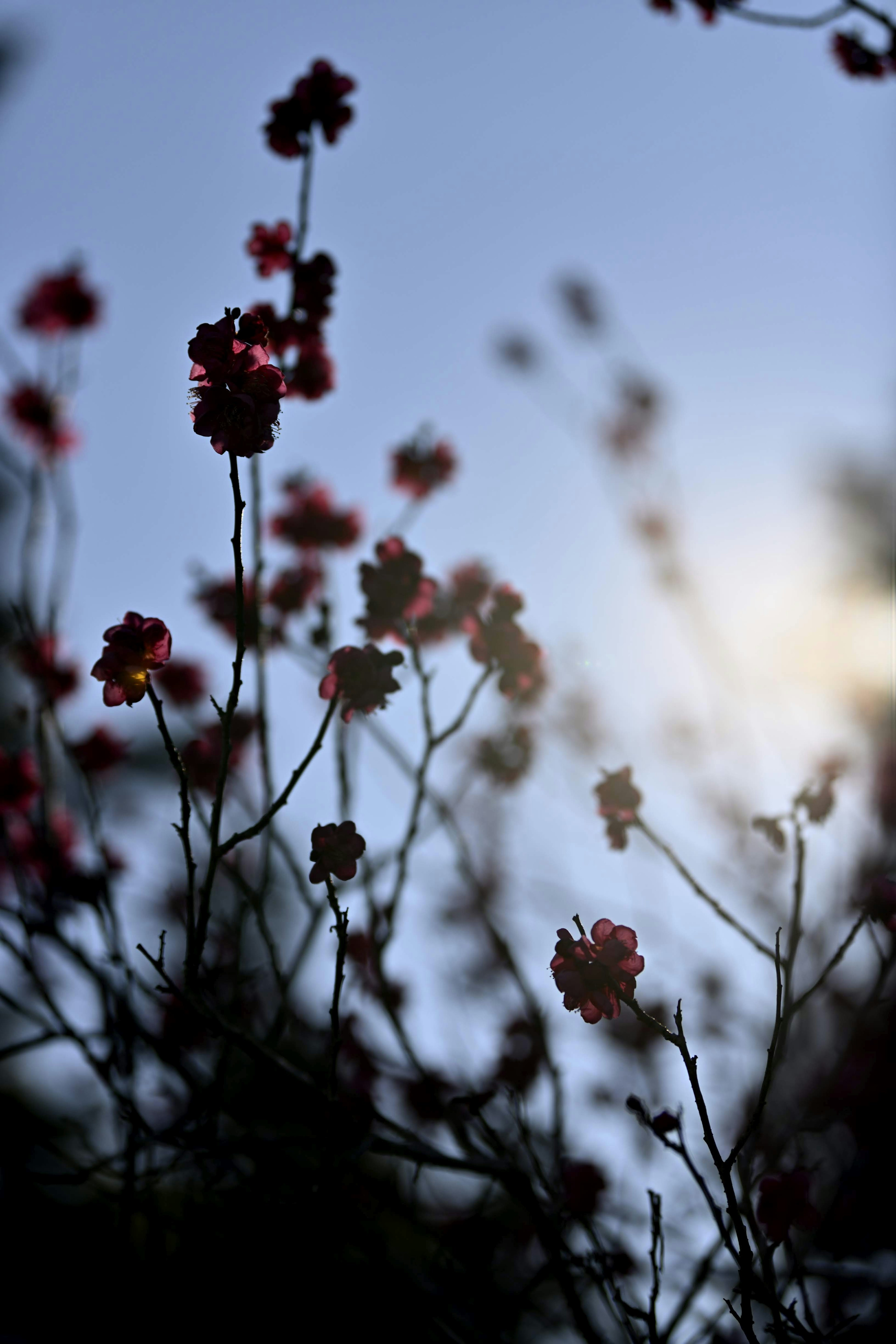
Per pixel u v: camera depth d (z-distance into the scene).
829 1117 0.96
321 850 0.83
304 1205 0.91
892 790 1.44
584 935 0.81
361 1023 1.18
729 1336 1.03
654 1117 0.91
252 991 1.13
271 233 1.13
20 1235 1.03
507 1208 1.14
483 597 1.19
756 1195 0.98
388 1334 0.95
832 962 0.88
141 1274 0.99
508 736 1.20
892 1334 1.06
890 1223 1.18
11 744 1.20
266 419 0.79
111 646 0.81
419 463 1.29
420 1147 0.93
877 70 1.33
